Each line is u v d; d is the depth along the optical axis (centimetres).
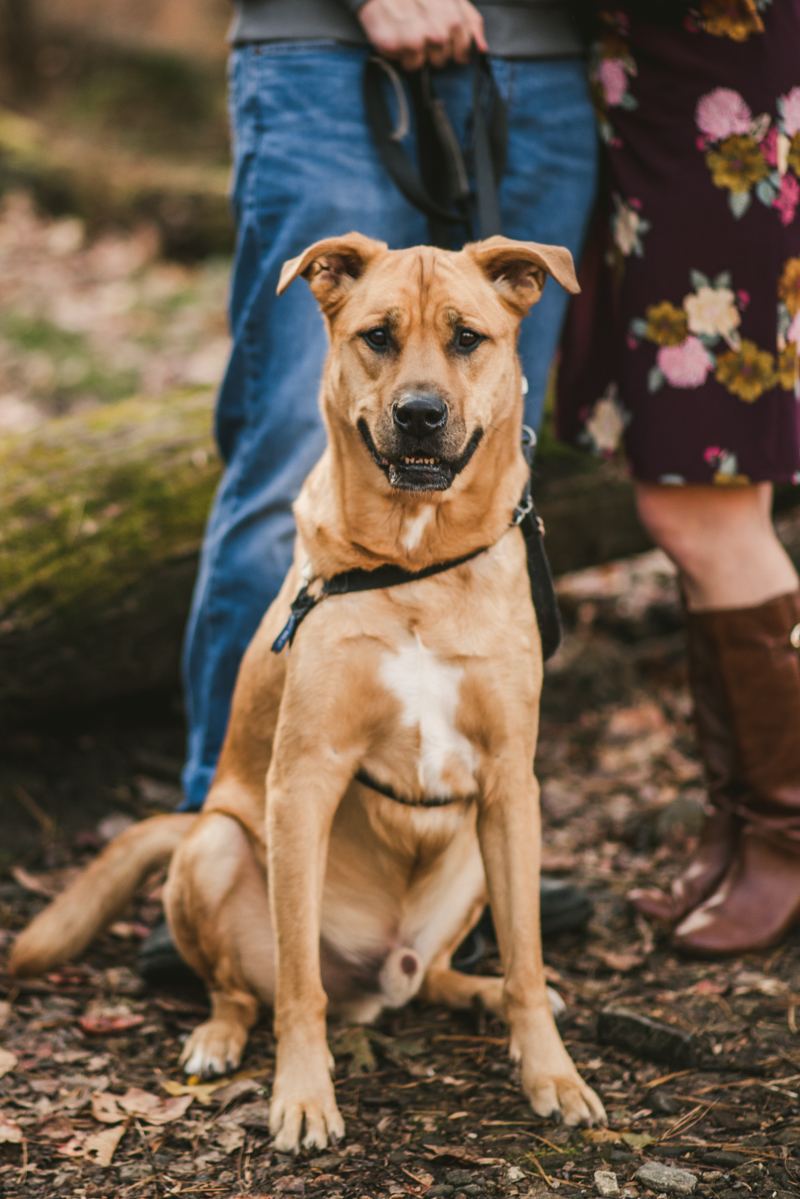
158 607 339
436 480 196
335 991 235
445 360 204
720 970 248
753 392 245
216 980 232
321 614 205
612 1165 181
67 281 802
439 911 236
